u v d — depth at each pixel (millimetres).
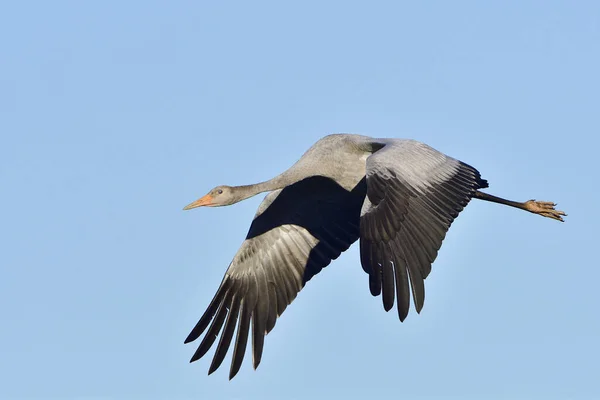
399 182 17562
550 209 20609
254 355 19141
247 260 19469
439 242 17391
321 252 19641
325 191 19500
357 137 19328
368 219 17328
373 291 17031
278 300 19438
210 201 19984
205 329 19234
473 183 18000
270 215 19594
